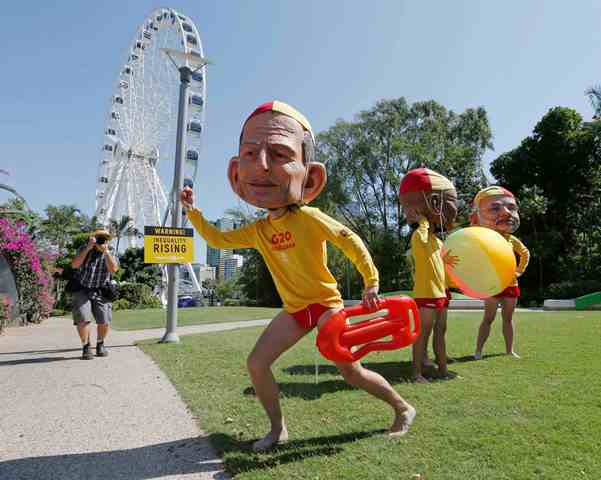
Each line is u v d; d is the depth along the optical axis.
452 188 5.40
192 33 30.64
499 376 4.78
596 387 4.15
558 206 32.75
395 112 32.22
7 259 12.78
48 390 4.65
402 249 31.23
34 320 14.18
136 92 35.84
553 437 2.95
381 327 3.04
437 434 3.08
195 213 3.51
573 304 20.36
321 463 2.68
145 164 38.12
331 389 4.39
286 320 3.14
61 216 39.03
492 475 2.46
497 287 4.42
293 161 3.04
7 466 2.85
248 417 3.61
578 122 32.72
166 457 2.95
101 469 2.78
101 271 6.60
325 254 3.13
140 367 5.74
